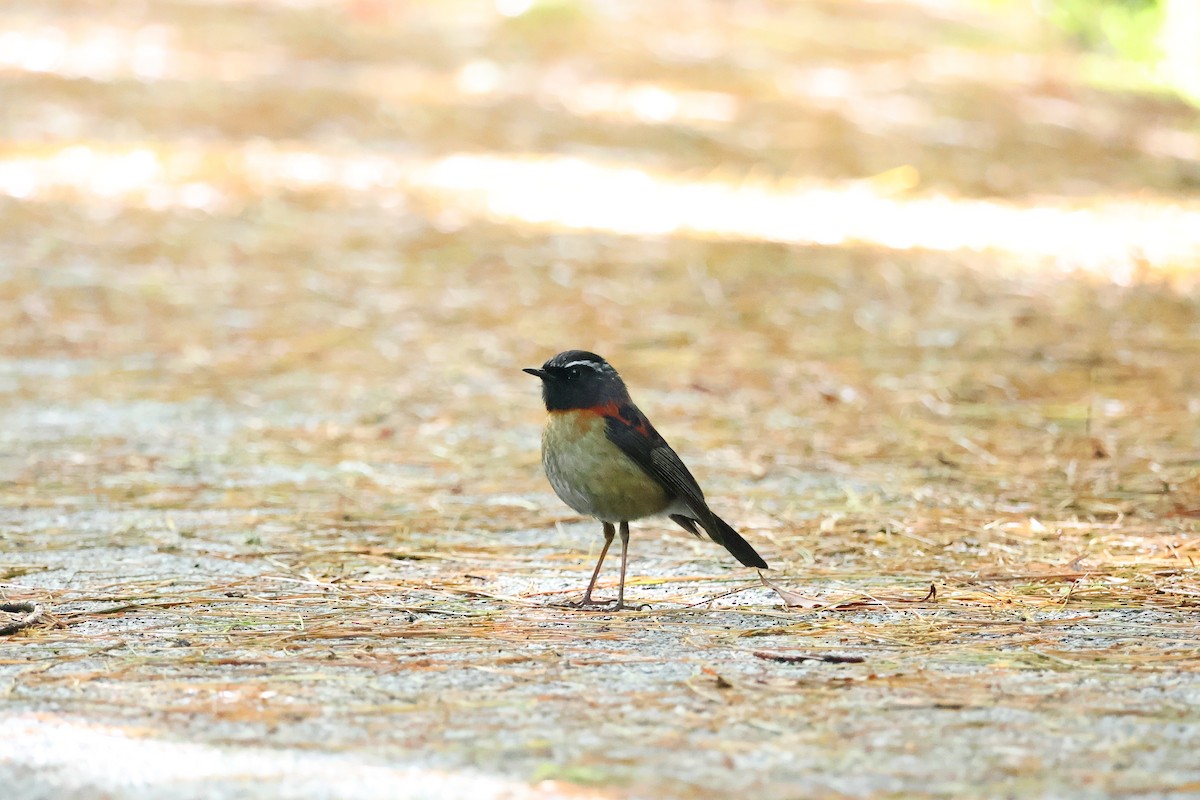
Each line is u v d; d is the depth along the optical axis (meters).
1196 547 9.45
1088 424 13.01
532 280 18.91
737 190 24.53
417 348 15.86
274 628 7.68
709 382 14.58
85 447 12.15
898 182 25.41
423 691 6.57
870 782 5.50
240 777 5.51
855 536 9.82
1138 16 37.47
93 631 7.61
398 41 34.53
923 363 15.35
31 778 5.50
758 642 7.42
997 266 20.03
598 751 5.80
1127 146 29.16
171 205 22.14
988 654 7.17
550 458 8.39
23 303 17.16
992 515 10.33
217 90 29.41
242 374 14.76
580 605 8.34
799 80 33.25
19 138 25.50
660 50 35.19
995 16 43.03
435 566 9.21
